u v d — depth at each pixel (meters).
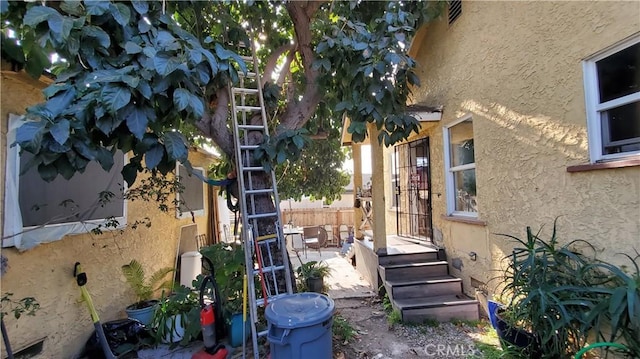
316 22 4.07
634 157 2.49
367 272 6.26
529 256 2.96
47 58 2.26
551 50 3.20
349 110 3.72
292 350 2.22
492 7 4.08
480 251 4.41
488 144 4.20
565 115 3.05
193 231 6.89
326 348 2.35
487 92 4.20
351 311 4.87
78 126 1.94
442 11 4.89
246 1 3.56
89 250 3.68
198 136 5.79
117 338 3.47
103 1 2.13
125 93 1.94
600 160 2.78
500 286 3.90
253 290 3.19
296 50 4.58
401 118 3.71
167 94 2.27
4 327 2.41
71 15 2.14
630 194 2.49
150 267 5.03
